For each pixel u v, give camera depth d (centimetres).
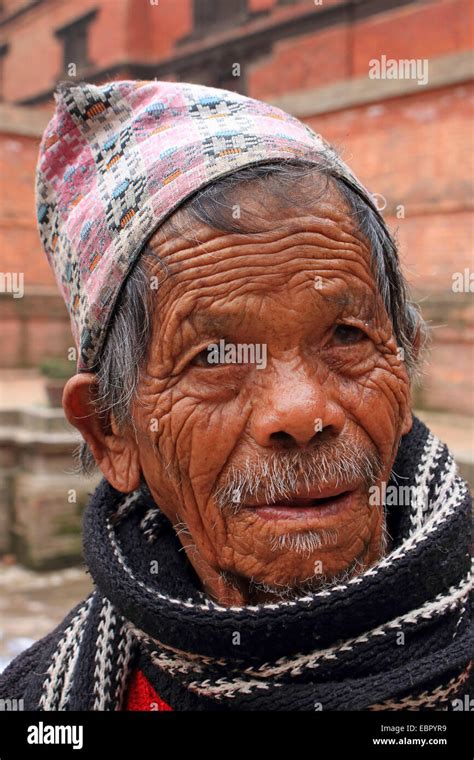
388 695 94
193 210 99
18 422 729
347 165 112
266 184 99
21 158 1110
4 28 1722
